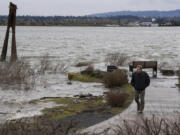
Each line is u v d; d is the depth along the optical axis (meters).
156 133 5.61
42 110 13.66
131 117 10.97
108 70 23.00
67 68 29.08
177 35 167.38
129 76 23.06
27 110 13.75
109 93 14.49
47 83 20.97
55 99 16.23
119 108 13.52
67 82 21.66
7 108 14.20
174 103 13.42
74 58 41.75
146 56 45.44
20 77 20.73
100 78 22.17
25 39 107.19
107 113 12.64
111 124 10.16
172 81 20.94
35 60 36.66
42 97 16.84
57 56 44.47
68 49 60.84
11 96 16.94
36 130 5.50
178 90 17.02
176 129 5.81
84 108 13.83
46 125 5.99
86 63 32.50
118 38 125.69
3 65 23.31
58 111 13.36
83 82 21.78
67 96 17.20
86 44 80.69
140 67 12.01
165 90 16.97
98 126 10.02
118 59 31.84
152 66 22.95
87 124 10.92
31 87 19.31
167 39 117.44
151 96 15.11
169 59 40.91
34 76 23.16
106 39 115.44
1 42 81.56
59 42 90.12
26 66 24.12
